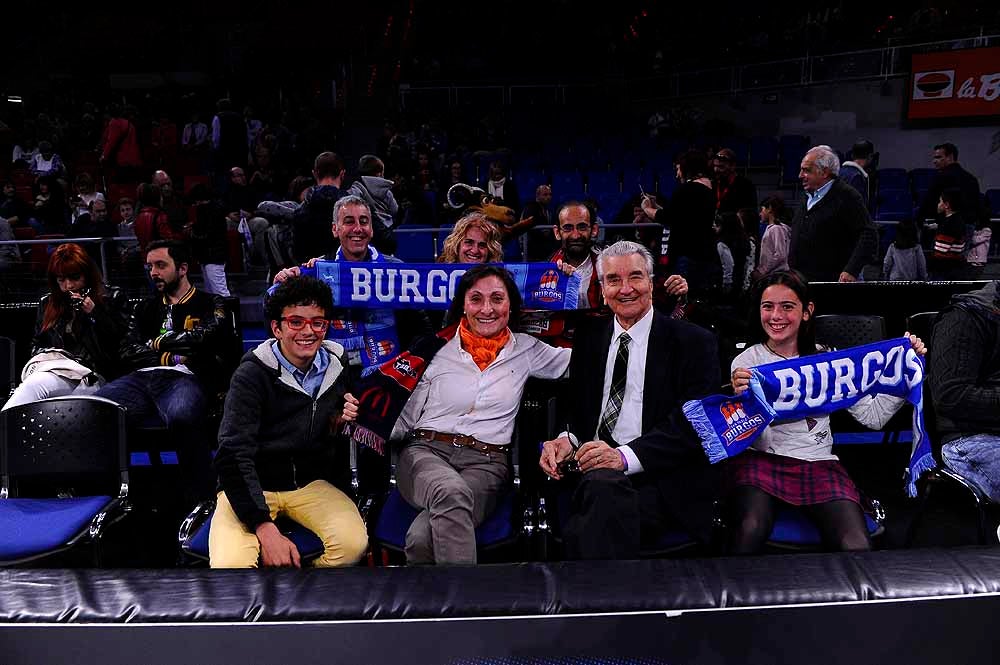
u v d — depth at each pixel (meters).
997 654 1.61
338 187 4.65
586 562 1.71
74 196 9.98
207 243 6.67
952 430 3.15
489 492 2.79
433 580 1.64
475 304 2.88
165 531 3.69
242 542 2.56
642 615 1.54
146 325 3.90
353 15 16.70
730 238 6.15
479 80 15.79
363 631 1.53
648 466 2.68
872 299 4.38
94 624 1.54
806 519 2.77
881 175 11.09
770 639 1.57
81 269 3.77
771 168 12.48
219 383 3.88
